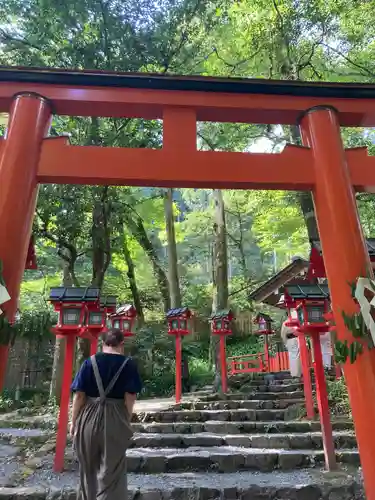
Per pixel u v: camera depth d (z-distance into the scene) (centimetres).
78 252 1145
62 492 452
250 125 1221
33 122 368
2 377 296
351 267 342
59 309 593
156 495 453
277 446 627
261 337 1856
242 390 1116
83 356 886
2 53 864
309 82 403
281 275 1150
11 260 319
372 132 1149
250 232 2317
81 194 877
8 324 298
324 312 597
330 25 1042
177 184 374
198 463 555
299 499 455
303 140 416
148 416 786
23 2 819
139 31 859
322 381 576
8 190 336
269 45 1104
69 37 867
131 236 1590
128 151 372
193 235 2273
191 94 402
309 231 1023
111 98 391
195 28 969
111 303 718
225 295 1344
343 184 373
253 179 375
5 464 568
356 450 589
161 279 1652
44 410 941
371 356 314
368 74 1099
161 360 1448
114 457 307
